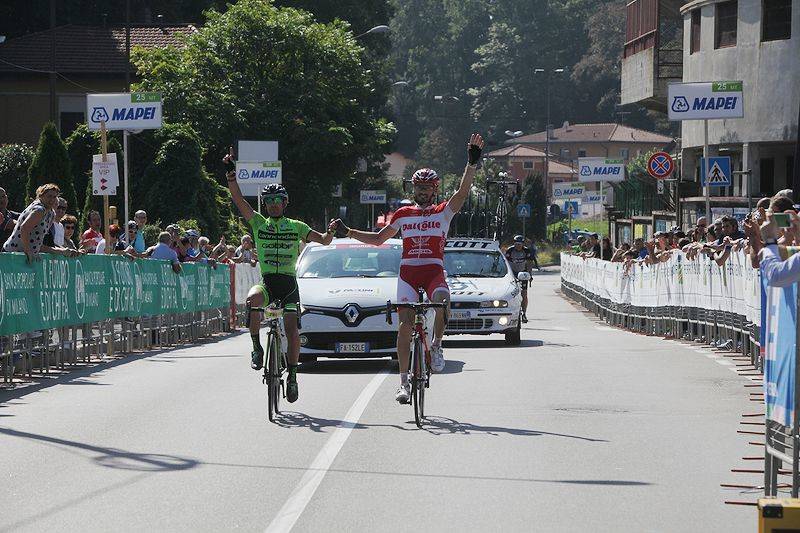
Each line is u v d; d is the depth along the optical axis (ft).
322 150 269.64
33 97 295.48
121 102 124.26
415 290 59.52
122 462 47.75
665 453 50.21
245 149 255.70
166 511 39.19
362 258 91.09
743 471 46.19
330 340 83.46
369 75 289.94
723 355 96.37
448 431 55.83
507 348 104.63
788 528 25.90
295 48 276.21
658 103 249.14
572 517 38.63
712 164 132.98
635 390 71.87
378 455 49.49
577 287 206.59
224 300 135.03
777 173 205.05
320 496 41.57
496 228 233.35
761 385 74.33
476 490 42.70
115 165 122.83
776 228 36.27
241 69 274.16
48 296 81.35
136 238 120.47
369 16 377.71
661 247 128.77
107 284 94.27
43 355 81.61
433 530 36.86
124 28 310.24
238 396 69.10
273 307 60.03
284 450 50.55
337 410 63.05
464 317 105.60
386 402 66.39
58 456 49.03
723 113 131.75
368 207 396.37
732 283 96.89
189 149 209.36
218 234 214.90
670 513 39.27
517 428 56.80
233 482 43.86
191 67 269.03
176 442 52.49
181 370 85.30
